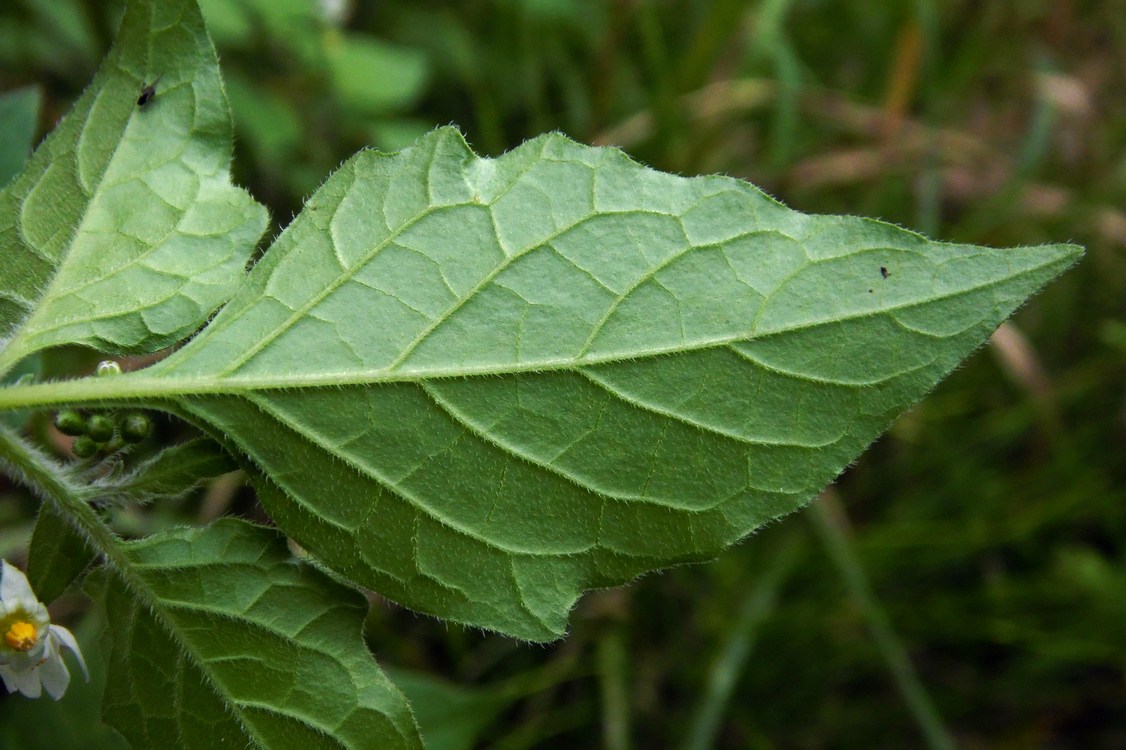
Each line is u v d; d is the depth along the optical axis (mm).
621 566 245
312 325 244
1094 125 472
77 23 356
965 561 376
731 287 243
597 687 343
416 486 244
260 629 245
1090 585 353
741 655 326
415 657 331
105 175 249
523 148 247
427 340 244
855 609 347
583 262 245
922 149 428
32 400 241
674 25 449
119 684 246
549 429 244
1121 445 387
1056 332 429
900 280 241
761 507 243
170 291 246
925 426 391
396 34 430
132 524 313
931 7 410
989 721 375
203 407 243
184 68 251
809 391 242
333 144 383
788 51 411
